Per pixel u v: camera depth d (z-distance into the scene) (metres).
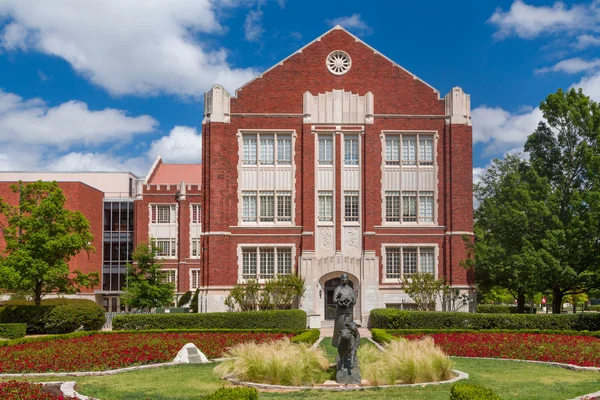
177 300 66.94
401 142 45.06
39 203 43.12
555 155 38.69
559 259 34.75
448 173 44.59
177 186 69.50
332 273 43.72
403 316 34.25
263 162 44.97
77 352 23.11
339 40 45.38
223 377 17.88
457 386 12.22
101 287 69.75
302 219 44.19
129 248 71.31
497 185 53.62
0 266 37.59
